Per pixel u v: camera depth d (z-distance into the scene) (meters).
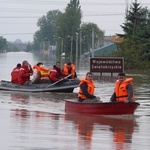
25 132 21.94
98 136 21.47
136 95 40.59
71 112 28.67
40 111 29.67
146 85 51.69
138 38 96.06
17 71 43.69
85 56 169.88
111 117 27.12
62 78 42.72
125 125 24.66
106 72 67.50
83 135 21.62
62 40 185.62
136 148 19.19
